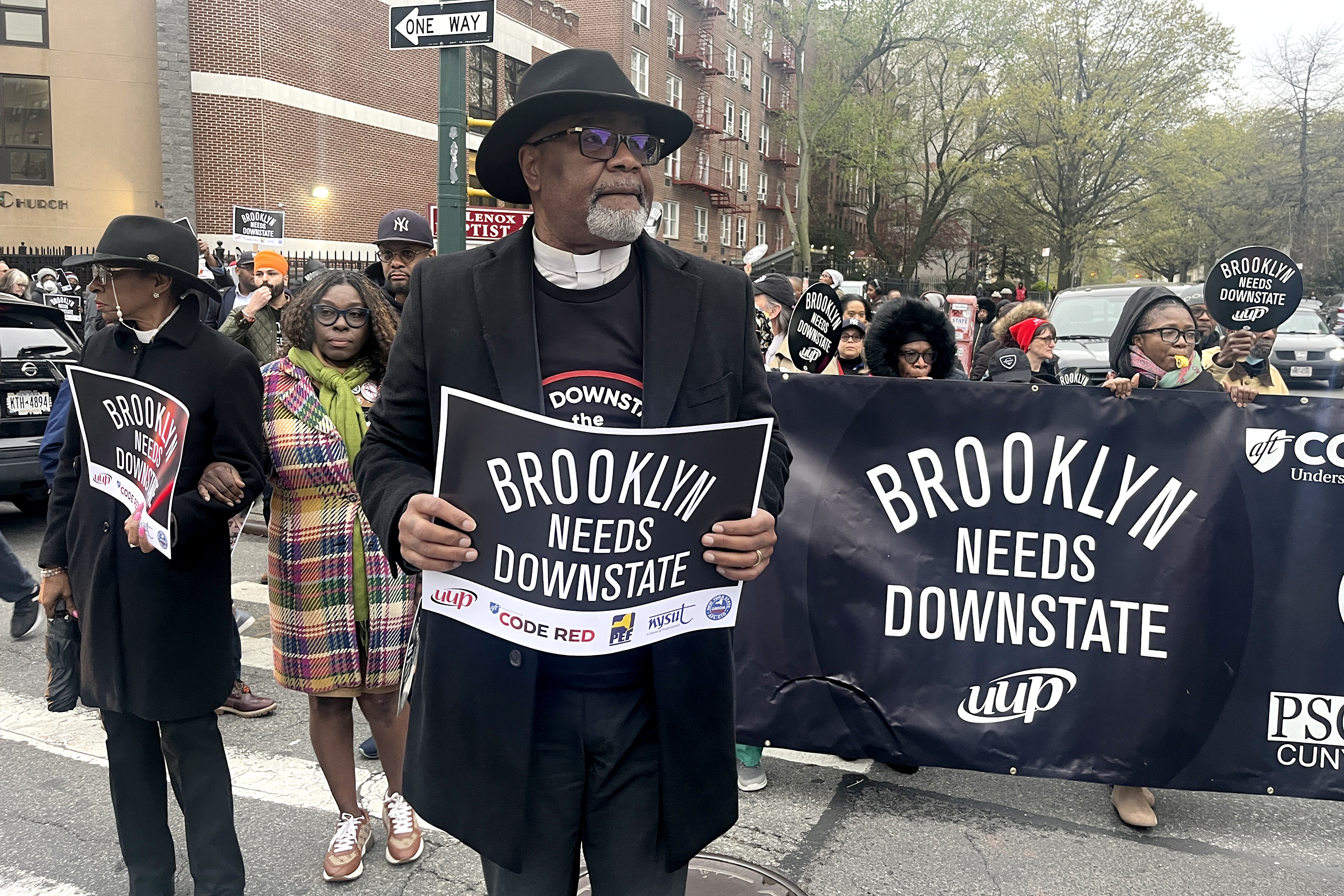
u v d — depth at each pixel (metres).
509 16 25.06
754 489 1.65
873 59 37.00
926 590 3.39
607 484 1.58
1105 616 3.30
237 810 3.30
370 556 2.83
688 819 1.72
